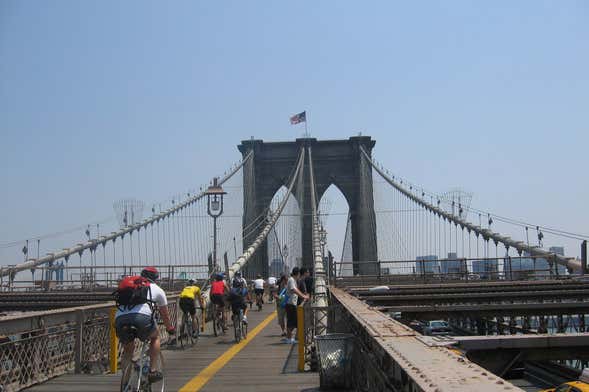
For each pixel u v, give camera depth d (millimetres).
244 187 81125
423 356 4082
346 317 10141
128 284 6453
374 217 80625
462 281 27609
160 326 14023
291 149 85000
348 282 27844
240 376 9406
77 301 25734
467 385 3018
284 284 16219
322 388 8133
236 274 27328
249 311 25953
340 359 8102
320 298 13773
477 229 39281
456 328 27859
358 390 7664
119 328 6395
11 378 7918
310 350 10359
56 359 9312
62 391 8086
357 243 81188
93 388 8320
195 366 10570
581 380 6906
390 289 20344
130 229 42656
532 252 32344
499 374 6648
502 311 15922
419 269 30516
